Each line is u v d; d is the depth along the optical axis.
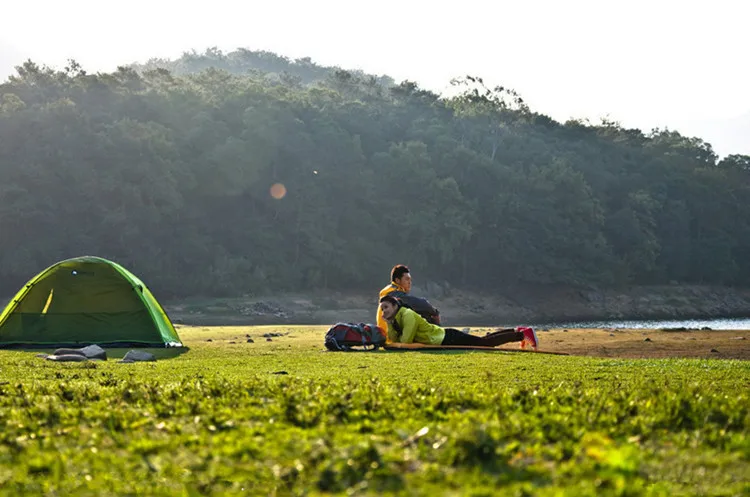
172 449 4.81
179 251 81.62
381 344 15.18
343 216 91.19
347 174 91.00
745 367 11.09
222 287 81.06
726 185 121.50
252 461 4.51
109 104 91.31
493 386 8.05
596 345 18.47
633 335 23.03
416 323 15.04
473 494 3.79
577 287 98.44
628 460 4.27
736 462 4.54
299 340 19.62
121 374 10.37
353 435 4.96
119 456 4.68
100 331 16.75
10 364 12.16
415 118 112.44
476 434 4.52
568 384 8.38
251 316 74.94
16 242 75.81
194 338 20.81
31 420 5.79
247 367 11.38
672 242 112.25
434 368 10.77
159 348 16.34
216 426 5.42
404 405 5.98
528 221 99.19
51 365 12.02
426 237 90.69
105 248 77.38
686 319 93.31
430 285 92.38
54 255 75.00
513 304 94.88
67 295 16.84
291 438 4.90
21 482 4.21
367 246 89.19
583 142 121.94
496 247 97.31
